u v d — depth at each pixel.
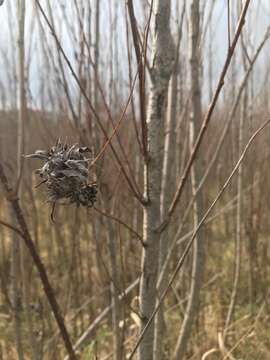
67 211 0.86
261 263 0.91
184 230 0.77
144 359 0.34
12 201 0.26
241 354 0.68
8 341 0.72
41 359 0.48
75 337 0.70
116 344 0.50
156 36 0.31
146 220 0.33
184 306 0.79
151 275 0.33
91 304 0.73
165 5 0.31
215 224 1.16
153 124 0.32
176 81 0.46
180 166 0.69
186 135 0.63
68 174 0.24
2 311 0.80
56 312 0.28
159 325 0.47
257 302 0.86
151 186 0.32
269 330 0.73
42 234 1.08
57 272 0.79
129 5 0.27
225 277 0.95
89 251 0.81
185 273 0.79
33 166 1.04
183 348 0.53
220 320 0.75
